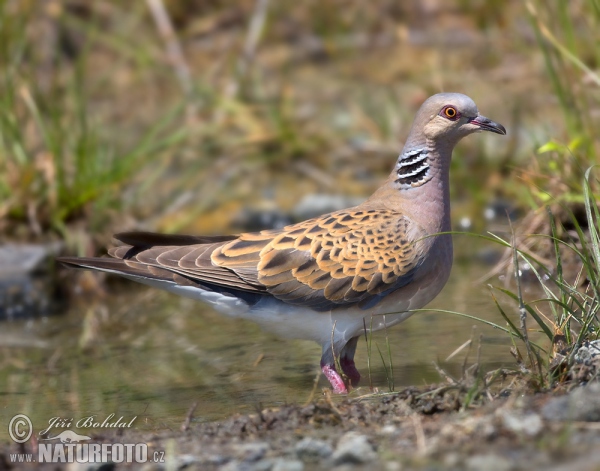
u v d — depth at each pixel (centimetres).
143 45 2028
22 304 1316
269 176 1697
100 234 1419
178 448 728
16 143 1468
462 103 957
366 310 958
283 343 1089
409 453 648
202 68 2028
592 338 828
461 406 745
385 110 1794
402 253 948
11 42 1667
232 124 1828
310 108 1870
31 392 973
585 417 660
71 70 1977
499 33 1900
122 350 1116
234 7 2172
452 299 1157
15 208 1429
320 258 948
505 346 967
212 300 983
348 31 2112
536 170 1245
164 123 1586
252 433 746
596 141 1225
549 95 1622
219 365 1021
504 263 1222
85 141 1473
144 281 988
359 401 807
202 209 1595
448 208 979
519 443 636
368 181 1650
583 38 1462
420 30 2069
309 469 648
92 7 2098
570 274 1145
